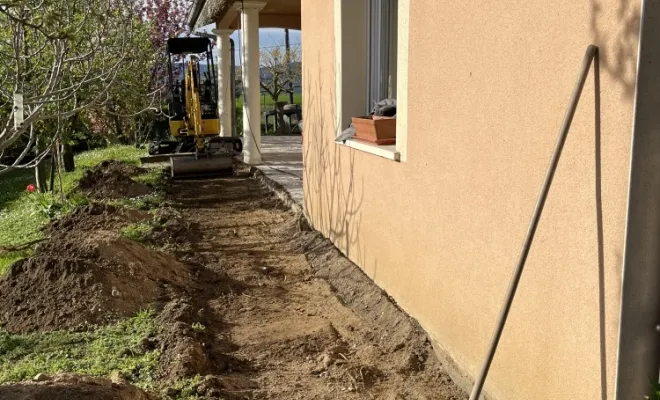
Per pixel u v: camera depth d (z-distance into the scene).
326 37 7.46
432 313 4.74
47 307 5.17
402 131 5.23
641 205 2.61
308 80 8.50
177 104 15.62
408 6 4.95
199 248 8.09
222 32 17.00
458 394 4.11
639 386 2.72
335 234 7.49
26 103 5.30
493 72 3.69
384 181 5.75
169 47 15.14
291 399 4.04
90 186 11.98
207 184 12.95
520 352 3.49
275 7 14.63
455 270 4.32
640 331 2.69
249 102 14.62
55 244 6.45
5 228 8.84
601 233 2.81
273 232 8.96
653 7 2.50
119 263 5.94
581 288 2.96
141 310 5.38
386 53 6.88
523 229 3.44
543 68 3.20
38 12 5.29
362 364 4.58
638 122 2.56
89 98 8.65
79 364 4.22
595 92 2.82
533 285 3.35
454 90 4.22
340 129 7.02
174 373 4.10
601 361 2.83
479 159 3.92
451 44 4.23
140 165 15.05
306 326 5.41
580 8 2.90
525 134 3.39
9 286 5.53
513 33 3.46
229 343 5.01
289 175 12.81
